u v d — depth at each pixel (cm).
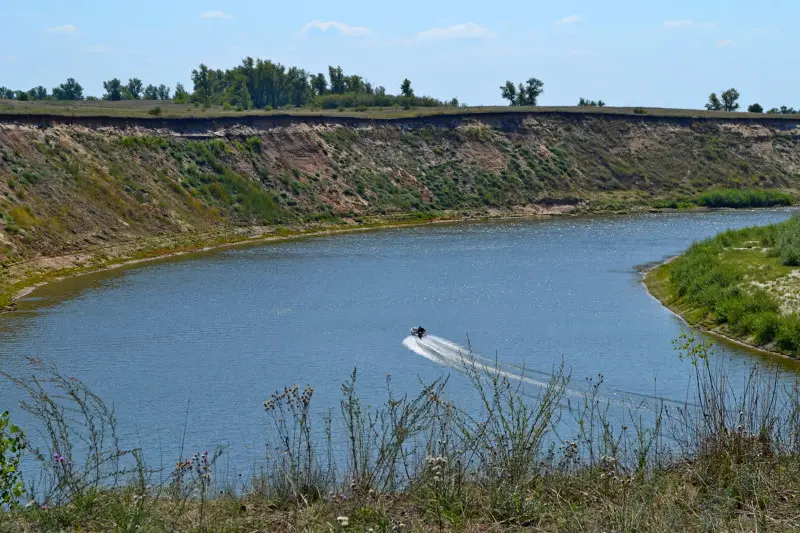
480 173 11450
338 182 10088
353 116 11694
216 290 5128
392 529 1079
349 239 8069
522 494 1163
